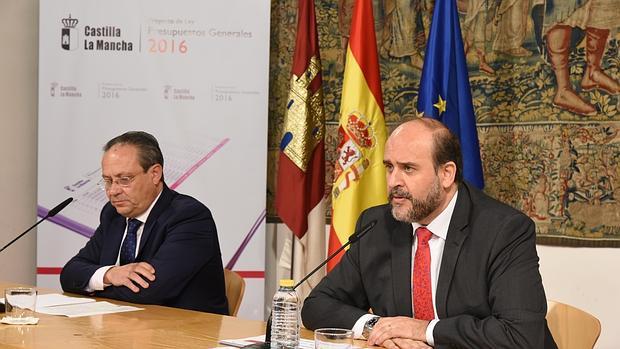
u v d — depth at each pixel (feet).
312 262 14.92
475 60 14.55
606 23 13.44
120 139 11.71
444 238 9.09
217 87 15.71
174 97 15.70
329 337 7.16
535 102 14.06
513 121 14.28
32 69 16.67
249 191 15.78
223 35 15.70
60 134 15.64
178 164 15.71
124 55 15.64
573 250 13.88
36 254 16.56
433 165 8.90
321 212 14.98
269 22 15.72
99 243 12.23
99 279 11.10
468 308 8.70
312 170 14.96
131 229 11.73
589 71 13.60
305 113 14.74
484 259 8.67
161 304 10.88
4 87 16.55
